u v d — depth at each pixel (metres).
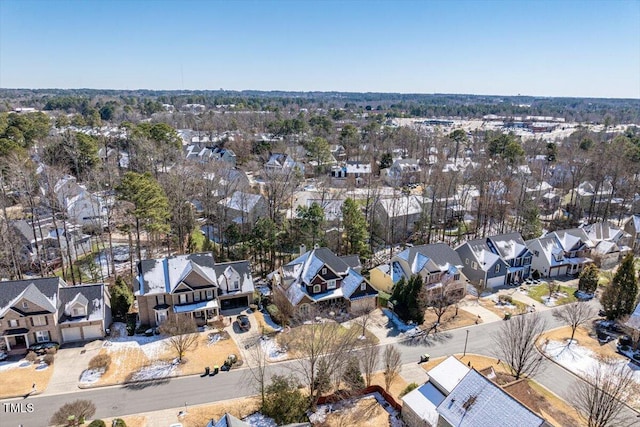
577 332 51.06
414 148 148.62
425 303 51.84
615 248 71.25
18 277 57.22
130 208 64.56
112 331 49.03
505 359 45.00
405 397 36.03
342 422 36.12
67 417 34.06
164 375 41.66
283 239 70.06
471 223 89.06
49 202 65.50
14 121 113.50
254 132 172.25
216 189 82.50
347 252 69.62
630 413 36.97
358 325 50.62
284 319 51.16
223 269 55.16
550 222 90.25
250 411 36.91
